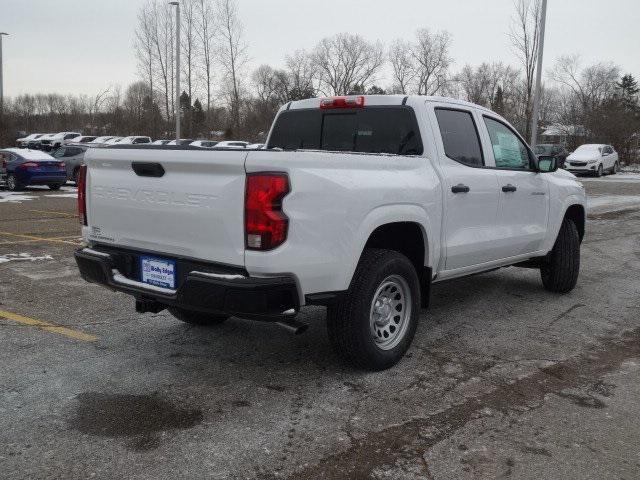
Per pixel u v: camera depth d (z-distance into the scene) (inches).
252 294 134.6
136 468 118.9
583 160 1234.6
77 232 422.0
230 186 136.5
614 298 265.9
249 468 119.7
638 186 1029.8
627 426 140.8
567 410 148.6
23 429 133.3
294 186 136.8
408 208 168.2
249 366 173.3
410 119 189.0
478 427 138.6
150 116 1744.6
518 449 129.2
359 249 152.3
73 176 855.7
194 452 125.2
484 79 2397.9
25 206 588.1
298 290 141.2
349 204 148.5
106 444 127.6
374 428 137.1
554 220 251.6
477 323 222.4
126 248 162.9
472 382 164.9
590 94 1935.3
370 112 198.5
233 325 211.3
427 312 236.7
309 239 140.3
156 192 150.4
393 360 171.8
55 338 193.8
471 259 203.2
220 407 146.3
